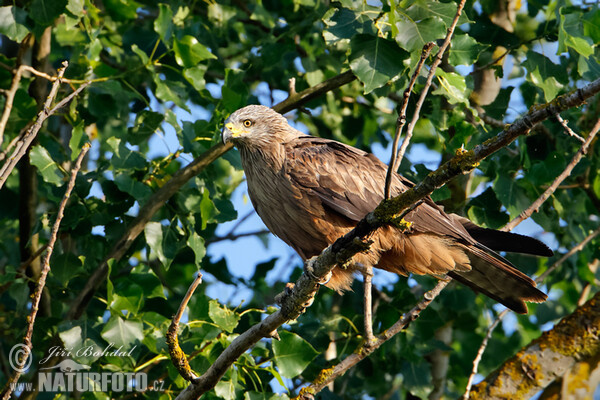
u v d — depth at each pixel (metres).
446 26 8.93
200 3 12.96
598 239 12.05
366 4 9.40
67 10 9.99
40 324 9.81
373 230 6.57
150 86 11.69
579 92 5.61
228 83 10.62
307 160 9.91
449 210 11.85
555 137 11.12
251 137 10.09
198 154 10.56
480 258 9.86
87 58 10.32
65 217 9.98
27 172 11.03
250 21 13.88
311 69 12.20
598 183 11.56
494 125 11.48
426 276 11.79
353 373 11.73
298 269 13.23
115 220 10.59
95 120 11.08
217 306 8.88
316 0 12.41
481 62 12.40
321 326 10.53
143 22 13.59
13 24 9.62
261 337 7.51
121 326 9.03
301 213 9.85
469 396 9.93
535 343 10.14
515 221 9.24
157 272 12.84
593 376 9.98
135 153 10.18
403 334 10.84
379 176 10.16
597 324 9.91
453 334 14.15
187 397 7.74
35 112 11.20
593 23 10.30
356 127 13.87
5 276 9.76
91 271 10.97
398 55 9.02
